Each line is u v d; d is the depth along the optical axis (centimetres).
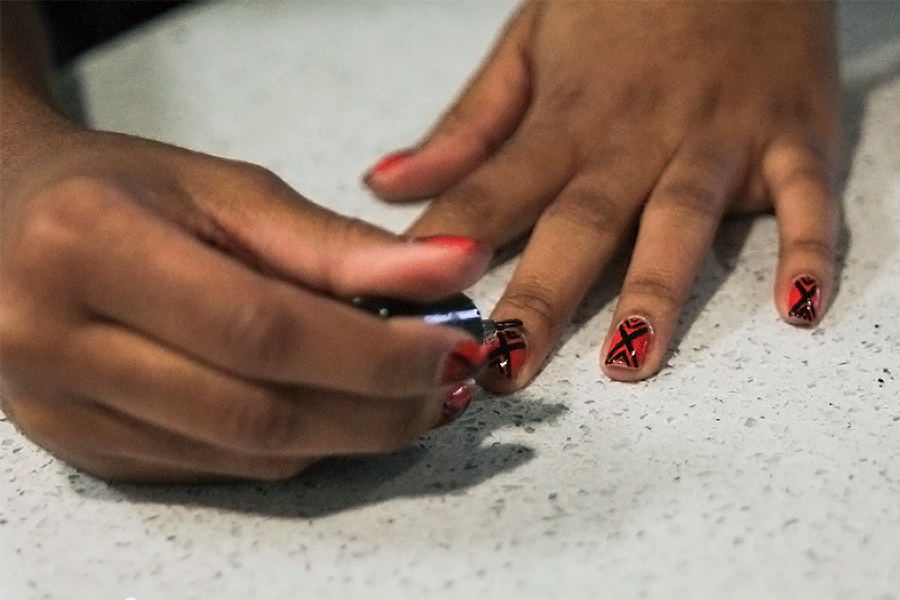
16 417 43
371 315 41
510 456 46
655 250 50
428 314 42
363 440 42
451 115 57
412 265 42
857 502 44
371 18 69
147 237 40
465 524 44
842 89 57
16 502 45
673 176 52
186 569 44
